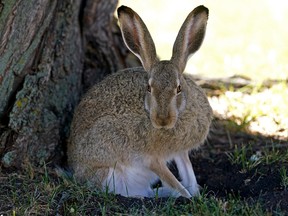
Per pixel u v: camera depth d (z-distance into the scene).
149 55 11.07
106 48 13.82
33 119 11.66
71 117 12.53
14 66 11.48
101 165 11.28
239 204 9.96
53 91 12.20
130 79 11.39
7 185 10.77
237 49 18.83
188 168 11.44
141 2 22.94
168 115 10.36
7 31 11.24
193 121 11.09
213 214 9.60
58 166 11.96
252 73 16.61
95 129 11.29
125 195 11.34
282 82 15.03
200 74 16.75
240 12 21.97
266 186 11.02
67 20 12.51
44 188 10.56
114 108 11.24
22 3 11.28
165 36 19.73
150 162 11.20
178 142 11.09
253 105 14.47
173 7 22.48
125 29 11.24
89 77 13.59
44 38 12.06
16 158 11.39
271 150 12.47
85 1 13.27
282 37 19.72
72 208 9.91
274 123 13.80
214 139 13.31
